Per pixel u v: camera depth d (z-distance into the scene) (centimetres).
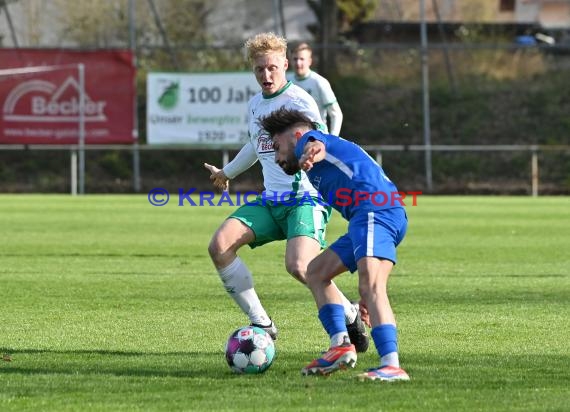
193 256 4369
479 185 9944
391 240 1925
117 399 1744
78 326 2612
